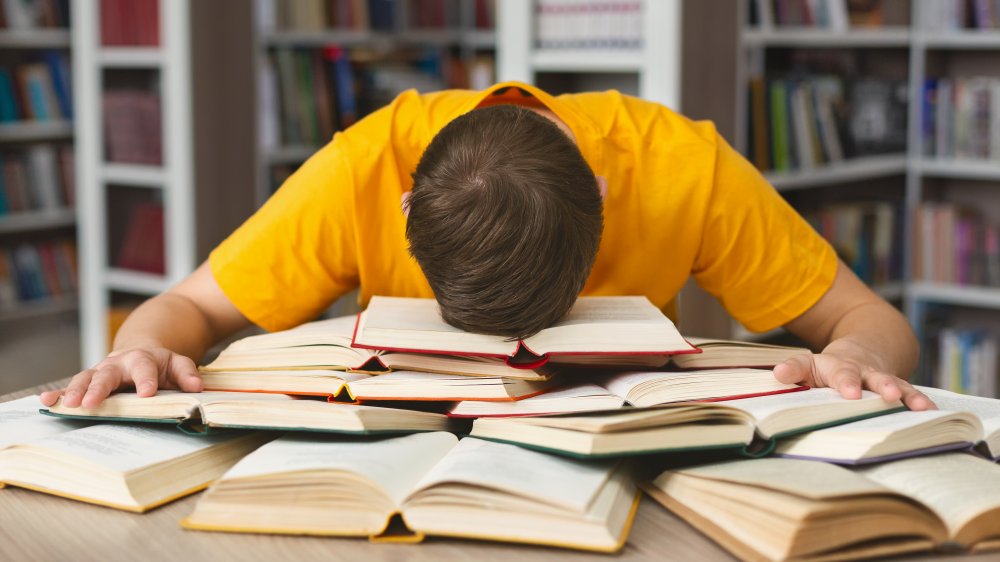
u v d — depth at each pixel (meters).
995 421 0.84
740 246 1.22
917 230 3.67
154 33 3.06
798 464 0.74
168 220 3.10
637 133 1.20
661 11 2.48
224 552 0.69
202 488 0.80
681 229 1.20
